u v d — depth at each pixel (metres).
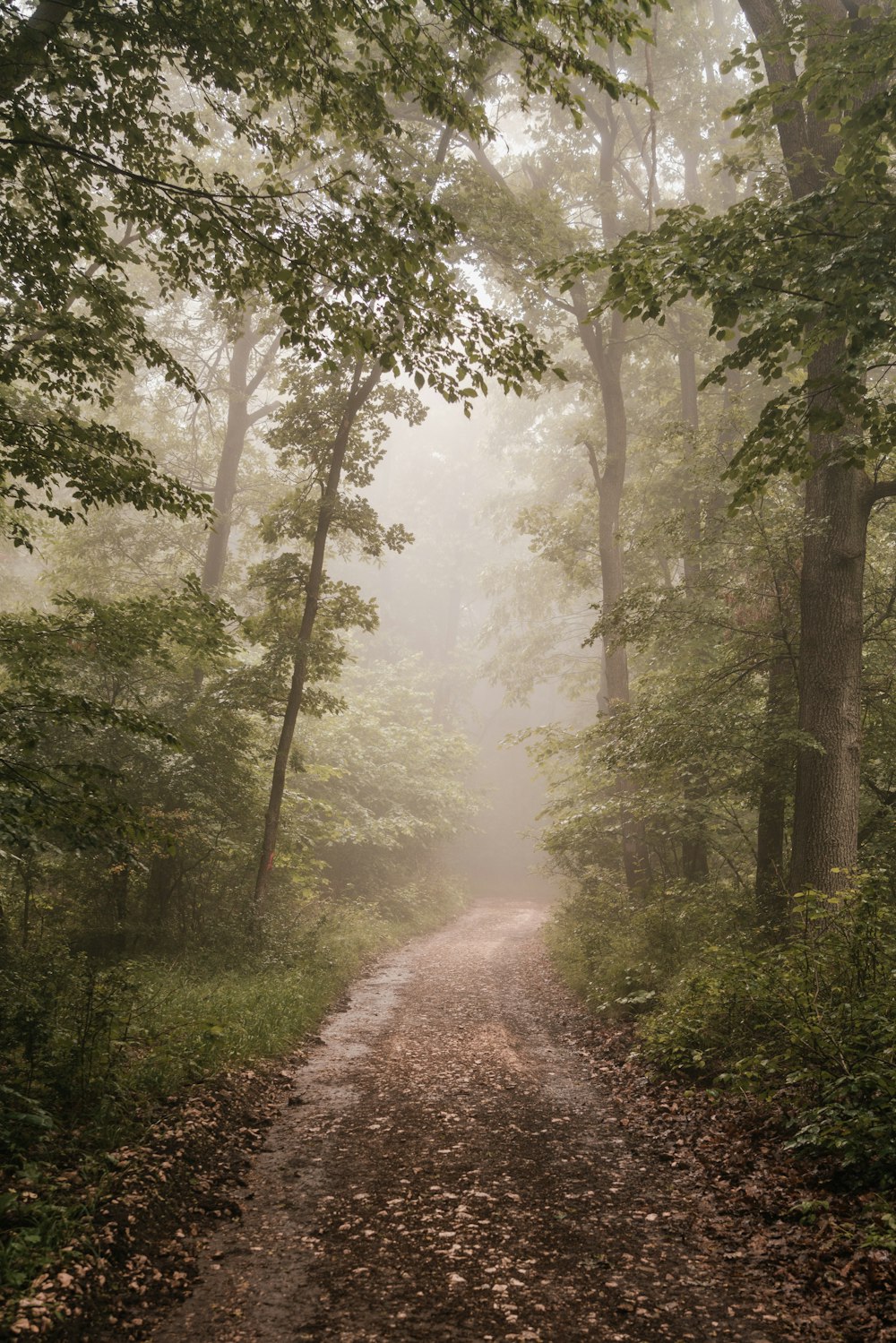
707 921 11.65
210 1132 6.11
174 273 8.03
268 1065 8.47
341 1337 3.70
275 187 7.97
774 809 11.92
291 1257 4.47
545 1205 5.14
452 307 7.35
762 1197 4.98
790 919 9.16
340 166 14.55
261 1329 3.77
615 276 7.53
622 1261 4.38
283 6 6.48
